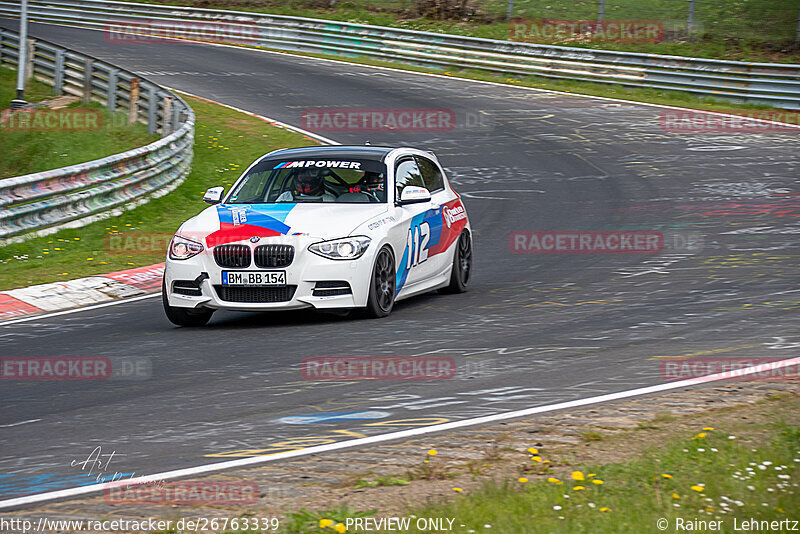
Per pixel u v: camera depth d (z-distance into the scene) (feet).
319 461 61.57
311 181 117.08
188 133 233.76
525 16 433.89
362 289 106.42
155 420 72.43
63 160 254.47
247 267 103.91
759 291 121.70
